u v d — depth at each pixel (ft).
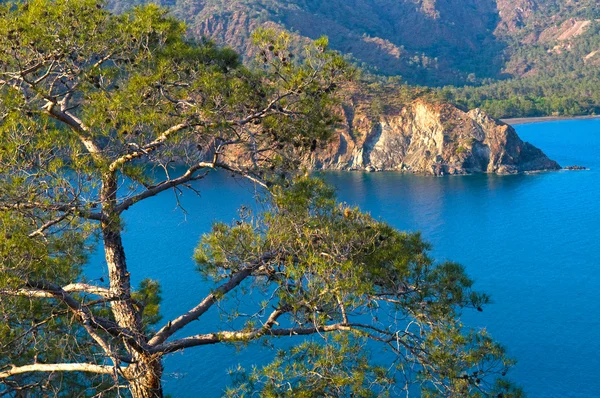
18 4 43.55
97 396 43.80
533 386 132.16
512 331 159.84
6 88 42.14
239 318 128.26
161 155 42.34
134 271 189.57
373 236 41.75
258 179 43.75
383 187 395.14
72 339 44.19
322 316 38.29
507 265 222.48
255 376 39.70
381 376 40.86
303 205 41.78
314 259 37.78
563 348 149.18
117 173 42.19
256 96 44.32
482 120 475.72
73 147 39.24
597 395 128.06
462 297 41.57
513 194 361.10
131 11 46.50
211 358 130.52
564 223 286.66
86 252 44.75
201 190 321.32
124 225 41.22
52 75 45.14
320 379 38.70
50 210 38.78
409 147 484.33
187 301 161.48
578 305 177.47
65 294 39.52
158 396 42.09
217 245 43.01
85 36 43.37
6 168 37.32
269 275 42.29
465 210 320.50
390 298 42.04
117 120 40.55
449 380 40.06
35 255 37.55
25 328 41.78
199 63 45.50
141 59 44.04
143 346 40.93
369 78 623.77
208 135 43.68
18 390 44.27
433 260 43.57
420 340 41.60
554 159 506.48
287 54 43.32
